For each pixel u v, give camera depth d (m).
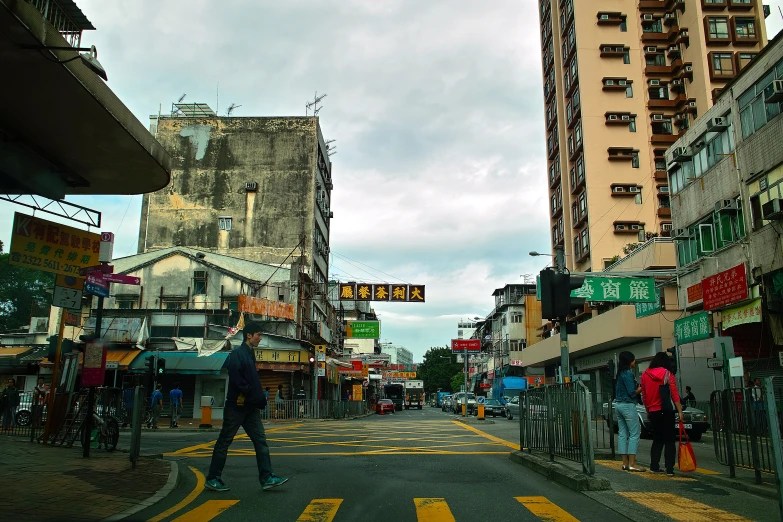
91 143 8.41
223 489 7.30
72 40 7.43
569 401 8.43
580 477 7.33
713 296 21.75
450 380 110.12
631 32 47.19
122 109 7.88
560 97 52.56
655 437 8.74
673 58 46.28
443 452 12.30
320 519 5.77
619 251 43.53
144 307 33.66
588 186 44.69
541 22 59.25
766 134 19.75
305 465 10.05
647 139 45.34
